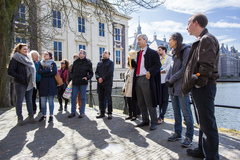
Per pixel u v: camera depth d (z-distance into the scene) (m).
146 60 3.33
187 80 1.98
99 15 7.52
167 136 3.02
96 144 2.69
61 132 3.29
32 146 2.62
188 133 2.61
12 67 3.55
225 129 3.31
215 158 1.93
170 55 4.14
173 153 2.36
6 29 5.84
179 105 2.84
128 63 4.13
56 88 4.21
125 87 4.51
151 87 3.28
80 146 2.61
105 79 4.24
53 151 2.44
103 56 4.43
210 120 1.91
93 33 21.50
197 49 1.90
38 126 3.71
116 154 2.33
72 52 19.47
